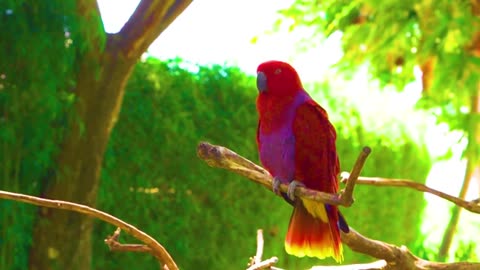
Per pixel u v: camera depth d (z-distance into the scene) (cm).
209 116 1155
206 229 1159
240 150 1165
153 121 1125
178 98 1144
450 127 1164
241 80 1183
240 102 1173
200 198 1155
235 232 1174
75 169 1029
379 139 1329
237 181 1170
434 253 1452
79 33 966
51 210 1030
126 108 1117
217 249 1166
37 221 1030
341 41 1193
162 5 1014
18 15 938
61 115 1016
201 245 1157
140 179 1121
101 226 1114
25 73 962
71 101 1018
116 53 1023
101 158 1048
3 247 996
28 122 983
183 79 1152
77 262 1046
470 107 1162
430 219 1645
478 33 1078
